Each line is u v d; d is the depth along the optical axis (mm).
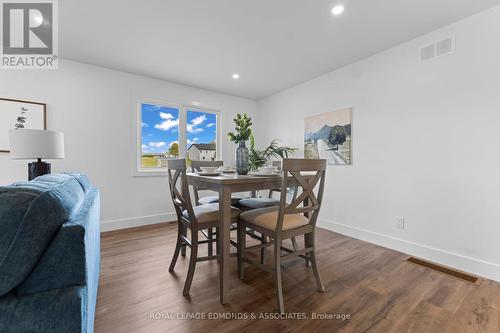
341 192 3082
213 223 1739
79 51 2660
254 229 1717
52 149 2078
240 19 2057
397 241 2492
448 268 2070
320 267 2086
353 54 2699
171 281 1816
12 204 691
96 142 3064
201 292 1671
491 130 1881
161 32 2271
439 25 2123
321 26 2156
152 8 1908
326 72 3242
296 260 2238
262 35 2314
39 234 704
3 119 2523
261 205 2248
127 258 2238
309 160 1567
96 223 1433
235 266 2121
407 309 1489
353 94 2936
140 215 3418
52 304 685
